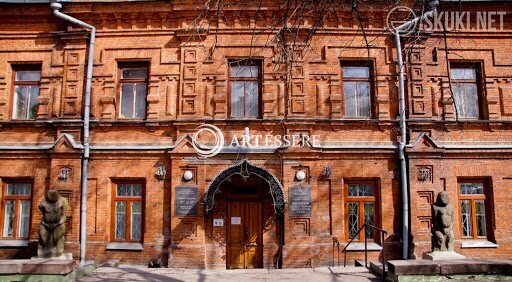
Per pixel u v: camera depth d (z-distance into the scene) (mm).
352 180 12242
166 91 12406
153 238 11828
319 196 11961
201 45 12492
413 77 12578
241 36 12547
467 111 12828
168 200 11969
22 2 12508
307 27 12531
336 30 12586
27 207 12391
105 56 12656
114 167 12172
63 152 12055
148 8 12547
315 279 9891
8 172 12297
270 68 12430
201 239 11609
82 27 12695
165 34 12617
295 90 12344
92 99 12516
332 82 12430
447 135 12508
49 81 12664
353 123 12258
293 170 11961
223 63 12430
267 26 12492
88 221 12000
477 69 12961
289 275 10352
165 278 10094
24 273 9516
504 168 12375
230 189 12133
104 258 11844
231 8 12414
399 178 12148
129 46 12633
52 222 10609
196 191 11805
